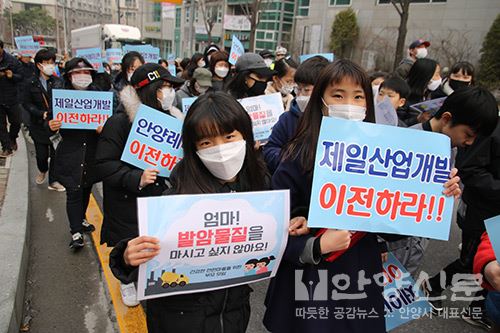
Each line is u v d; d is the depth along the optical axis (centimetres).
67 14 5278
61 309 286
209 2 2766
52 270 335
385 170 151
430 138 154
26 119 540
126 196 266
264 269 158
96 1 7281
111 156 259
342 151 148
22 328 262
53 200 495
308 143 163
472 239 267
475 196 257
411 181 154
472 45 2106
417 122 347
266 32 3378
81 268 341
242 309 171
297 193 166
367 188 150
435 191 156
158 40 4641
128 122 261
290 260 160
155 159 259
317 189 147
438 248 417
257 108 363
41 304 289
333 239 149
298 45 3038
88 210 475
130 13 6756
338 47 2706
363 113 162
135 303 290
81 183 359
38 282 316
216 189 161
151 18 4791
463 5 2145
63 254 363
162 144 258
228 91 400
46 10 6203
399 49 1394
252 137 164
